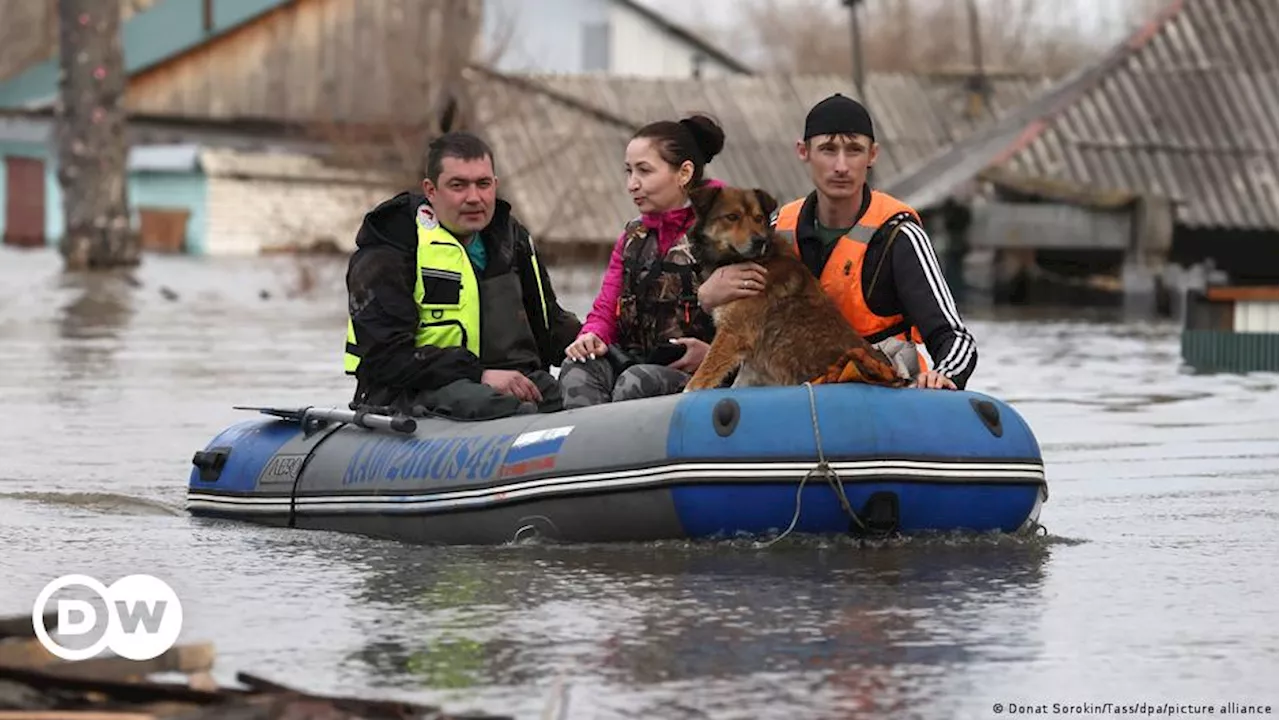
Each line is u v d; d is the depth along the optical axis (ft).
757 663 42.19
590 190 244.01
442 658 42.68
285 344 142.72
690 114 62.23
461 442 57.93
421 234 61.36
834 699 39.29
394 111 249.75
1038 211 206.08
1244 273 217.77
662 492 53.36
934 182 216.95
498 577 51.47
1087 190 203.51
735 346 56.70
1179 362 132.98
